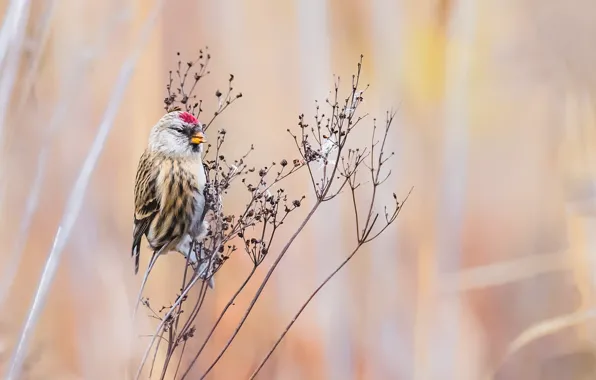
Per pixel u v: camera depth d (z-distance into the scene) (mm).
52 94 7926
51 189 8070
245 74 9523
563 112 11344
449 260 9250
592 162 10109
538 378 10109
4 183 6508
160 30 8867
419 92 9461
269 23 9672
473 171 11445
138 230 6777
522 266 9547
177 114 6707
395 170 9312
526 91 11430
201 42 9398
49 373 6977
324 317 8898
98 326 7160
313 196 9094
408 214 9273
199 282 8250
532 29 11102
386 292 9117
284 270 9000
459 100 9555
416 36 9539
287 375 8688
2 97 6035
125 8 8547
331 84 9422
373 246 9180
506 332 10273
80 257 7836
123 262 8016
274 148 9320
